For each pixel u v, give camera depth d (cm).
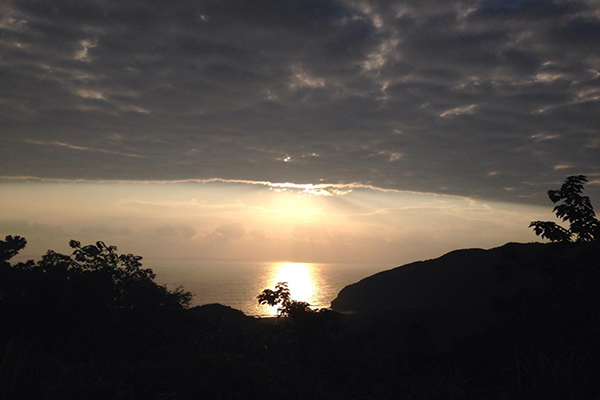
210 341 813
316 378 690
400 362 796
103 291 1109
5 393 582
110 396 558
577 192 891
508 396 598
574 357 659
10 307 1011
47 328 987
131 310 1149
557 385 582
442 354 802
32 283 1051
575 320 771
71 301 1033
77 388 571
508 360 705
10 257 1462
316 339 930
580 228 873
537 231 901
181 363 654
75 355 858
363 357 853
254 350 774
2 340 923
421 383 657
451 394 611
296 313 952
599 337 680
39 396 582
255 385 606
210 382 595
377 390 665
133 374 622
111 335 1004
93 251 1227
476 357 746
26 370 645
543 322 767
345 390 693
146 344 974
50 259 1133
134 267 1259
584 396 590
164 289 1256
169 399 566
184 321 1153
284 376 654
